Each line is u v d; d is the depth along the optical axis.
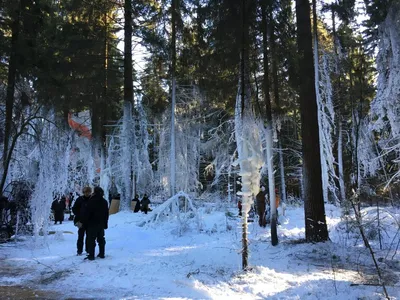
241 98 7.43
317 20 13.86
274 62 10.55
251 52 10.25
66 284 6.23
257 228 13.23
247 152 7.05
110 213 19.08
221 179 25.91
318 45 13.73
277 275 6.65
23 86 13.23
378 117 14.52
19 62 12.95
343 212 8.80
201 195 23.38
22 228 11.85
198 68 15.69
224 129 20.28
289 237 11.31
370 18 14.21
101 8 19.05
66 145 14.08
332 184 15.09
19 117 12.66
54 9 16.89
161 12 18.44
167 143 20.70
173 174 18.98
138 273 6.76
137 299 5.31
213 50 13.30
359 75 15.23
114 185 21.58
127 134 19.23
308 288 5.65
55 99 14.01
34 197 11.16
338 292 5.38
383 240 9.82
